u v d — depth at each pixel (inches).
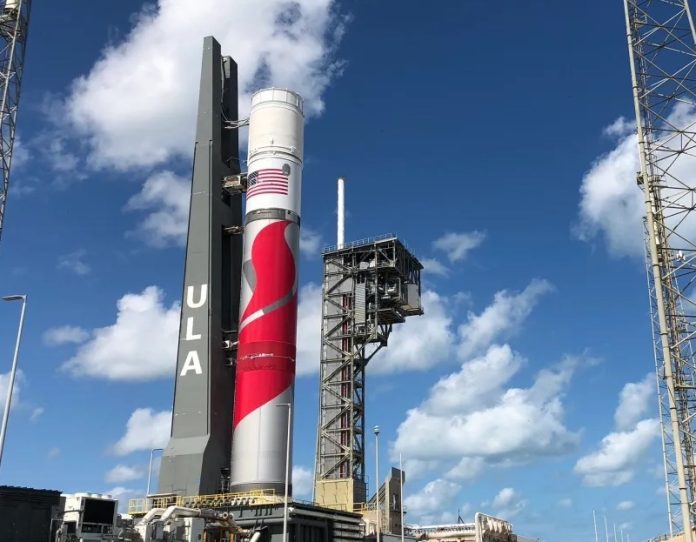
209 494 3085.6
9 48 3454.7
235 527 2778.1
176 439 3186.5
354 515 3336.6
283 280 3218.5
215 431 3198.8
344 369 4195.4
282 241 3260.3
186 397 3230.8
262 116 3427.7
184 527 2618.1
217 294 3363.7
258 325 3159.5
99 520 2410.2
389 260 4276.6
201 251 3390.7
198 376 3238.2
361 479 4052.7
